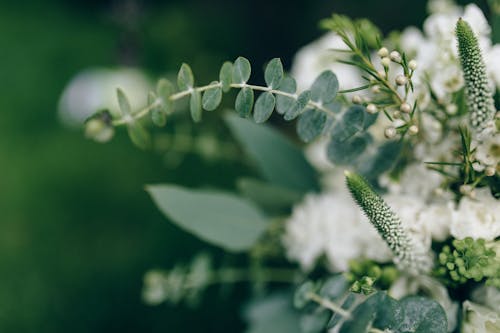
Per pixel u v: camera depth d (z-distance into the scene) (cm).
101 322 159
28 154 205
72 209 188
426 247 54
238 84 53
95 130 55
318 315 59
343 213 61
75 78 232
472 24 57
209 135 89
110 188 193
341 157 57
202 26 256
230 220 65
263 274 75
